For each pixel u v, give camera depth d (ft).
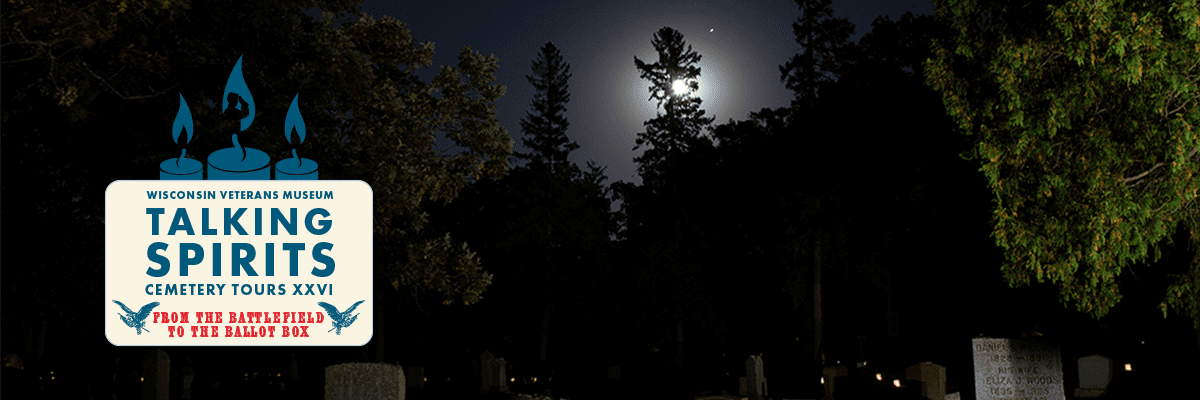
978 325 87.61
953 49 50.96
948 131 87.71
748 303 183.73
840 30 154.92
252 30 49.98
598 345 173.27
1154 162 45.37
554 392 106.22
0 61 38.01
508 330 179.63
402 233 64.39
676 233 196.34
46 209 52.75
